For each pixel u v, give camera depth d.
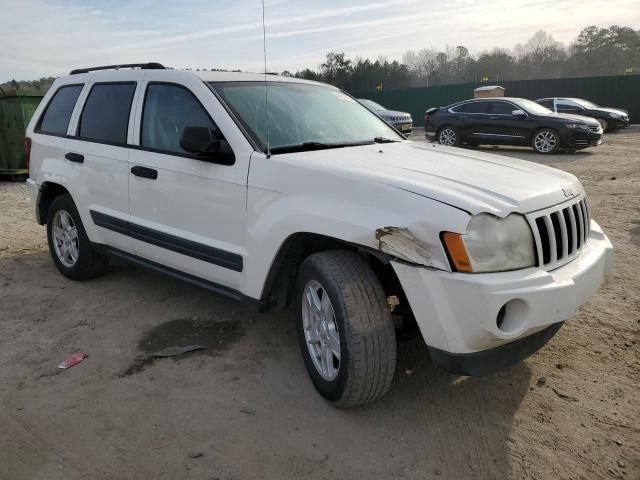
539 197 2.70
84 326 4.06
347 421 2.90
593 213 7.16
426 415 2.96
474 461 2.60
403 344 3.72
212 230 3.49
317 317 3.02
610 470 2.52
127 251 4.27
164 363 3.52
